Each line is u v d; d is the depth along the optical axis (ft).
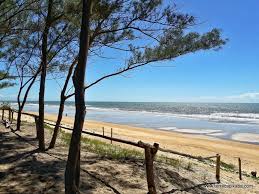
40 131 40.06
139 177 31.94
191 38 31.19
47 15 37.88
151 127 155.53
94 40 32.94
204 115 262.26
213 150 89.35
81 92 22.43
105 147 48.42
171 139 109.29
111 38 32.48
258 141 113.70
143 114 270.05
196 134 130.62
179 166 41.73
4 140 45.98
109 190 27.73
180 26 29.96
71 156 22.58
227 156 80.84
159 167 36.70
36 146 42.32
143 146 27.78
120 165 35.22
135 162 37.47
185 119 213.25
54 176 29.71
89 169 32.60
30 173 30.30
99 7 30.01
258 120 206.90
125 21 30.96
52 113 253.44
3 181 28.09
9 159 34.88
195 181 35.68
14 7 36.81
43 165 32.99
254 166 70.18
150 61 32.22
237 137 124.06
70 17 35.78
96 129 125.08
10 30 38.27
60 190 26.78
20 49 49.67
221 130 147.23
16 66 54.44
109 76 31.89
